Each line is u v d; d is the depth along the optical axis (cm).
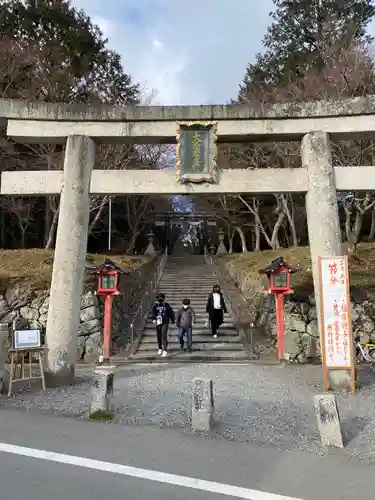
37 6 2380
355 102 980
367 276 1583
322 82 1947
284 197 2555
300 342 1345
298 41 2627
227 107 1005
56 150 2097
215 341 1501
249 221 3259
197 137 1007
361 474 475
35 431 618
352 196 2002
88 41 2427
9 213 2694
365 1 2481
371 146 1830
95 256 2173
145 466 490
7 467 483
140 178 999
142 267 2359
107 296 1344
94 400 702
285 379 1020
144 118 1010
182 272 2555
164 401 797
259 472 477
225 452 541
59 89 2136
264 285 1742
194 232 4766
